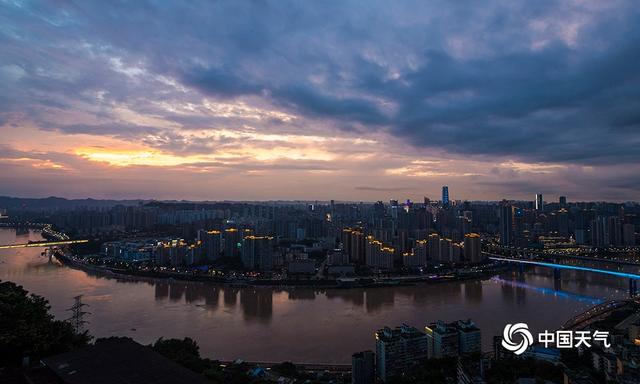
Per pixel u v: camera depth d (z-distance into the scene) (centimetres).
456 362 9431
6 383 5544
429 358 10106
